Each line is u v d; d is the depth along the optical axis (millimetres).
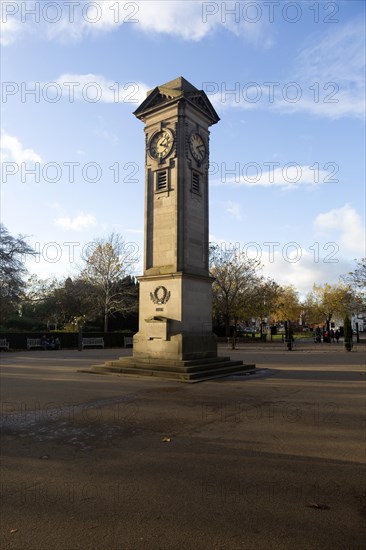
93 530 4719
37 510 5234
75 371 20328
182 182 20438
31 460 7180
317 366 22625
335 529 4734
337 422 9805
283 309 74188
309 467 6777
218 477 6336
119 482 6152
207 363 19453
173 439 8445
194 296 20172
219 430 9125
